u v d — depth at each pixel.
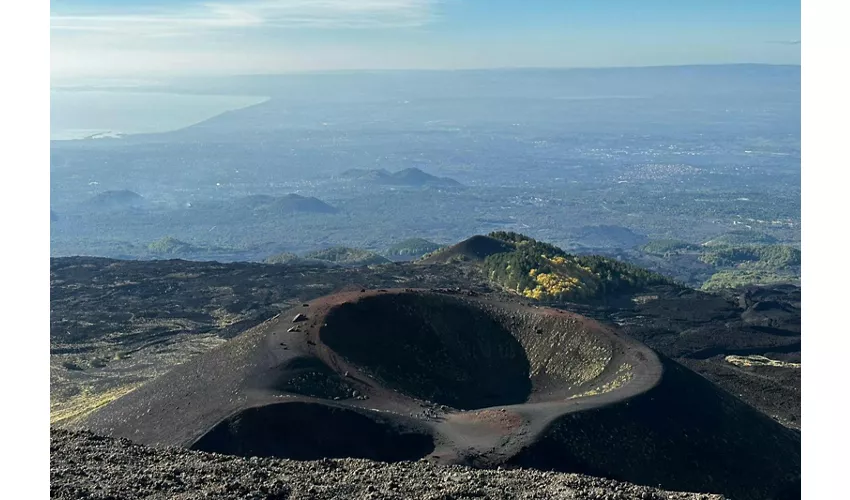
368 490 21.08
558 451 33.25
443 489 21.38
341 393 38.09
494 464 31.73
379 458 32.56
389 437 33.44
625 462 34.41
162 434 34.97
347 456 32.41
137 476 20.78
